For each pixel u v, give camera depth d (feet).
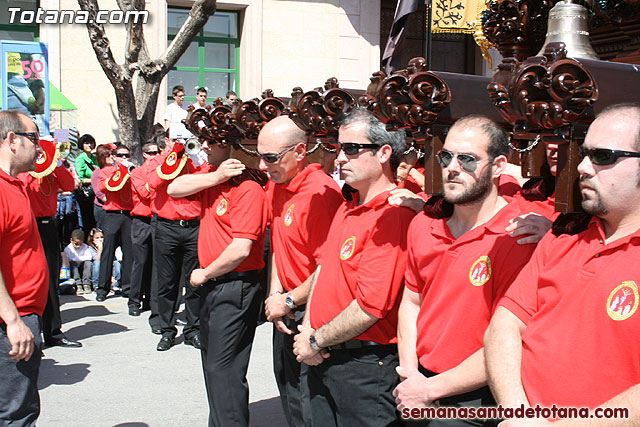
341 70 44.86
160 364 21.27
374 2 44.88
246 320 13.60
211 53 43.37
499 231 8.30
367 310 9.70
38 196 22.25
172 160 22.68
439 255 8.75
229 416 13.51
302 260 12.37
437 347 8.61
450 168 8.20
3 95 24.21
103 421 16.49
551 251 7.25
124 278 31.30
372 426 10.08
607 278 6.56
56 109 37.14
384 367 10.06
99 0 40.19
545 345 6.96
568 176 7.01
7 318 10.94
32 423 11.51
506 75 7.20
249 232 13.12
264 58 43.55
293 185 12.39
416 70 8.39
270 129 12.19
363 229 10.03
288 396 13.21
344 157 10.12
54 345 23.24
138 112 35.24
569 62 6.63
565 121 6.75
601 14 9.71
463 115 8.55
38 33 40.11
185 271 23.29
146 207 27.55
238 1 42.52
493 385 7.37
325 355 10.40
